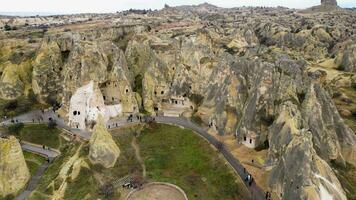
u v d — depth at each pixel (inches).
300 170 2770.7
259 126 3690.9
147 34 6619.1
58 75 5625.0
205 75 5068.9
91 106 4530.0
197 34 6934.1
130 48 5693.9
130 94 4849.9
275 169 3078.2
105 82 4909.0
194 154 3821.4
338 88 6505.9
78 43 5054.1
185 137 4133.9
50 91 5541.3
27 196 3459.6
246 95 4133.9
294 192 2748.5
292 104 3356.3
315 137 3326.8
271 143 3358.8
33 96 5497.1
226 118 4099.4
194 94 5039.4
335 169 3289.9
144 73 5349.4
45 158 4131.4
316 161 2819.9
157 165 3727.9
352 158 3531.0
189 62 5290.4
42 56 5546.3
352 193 3011.8
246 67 4261.8
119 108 4783.5
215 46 7145.7
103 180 3442.4
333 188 2719.0
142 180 3454.7
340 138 3629.4
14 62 5949.8
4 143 3595.0
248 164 3457.2
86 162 3614.7
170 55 5497.1
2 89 5438.0
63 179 3516.2
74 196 3272.6
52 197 3336.6
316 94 3690.9
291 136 3127.5
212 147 3836.1
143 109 4948.3
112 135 4173.2
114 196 3206.2
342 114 5211.6
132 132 4315.9
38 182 3671.3
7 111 5167.3
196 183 3385.8
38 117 4972.9
